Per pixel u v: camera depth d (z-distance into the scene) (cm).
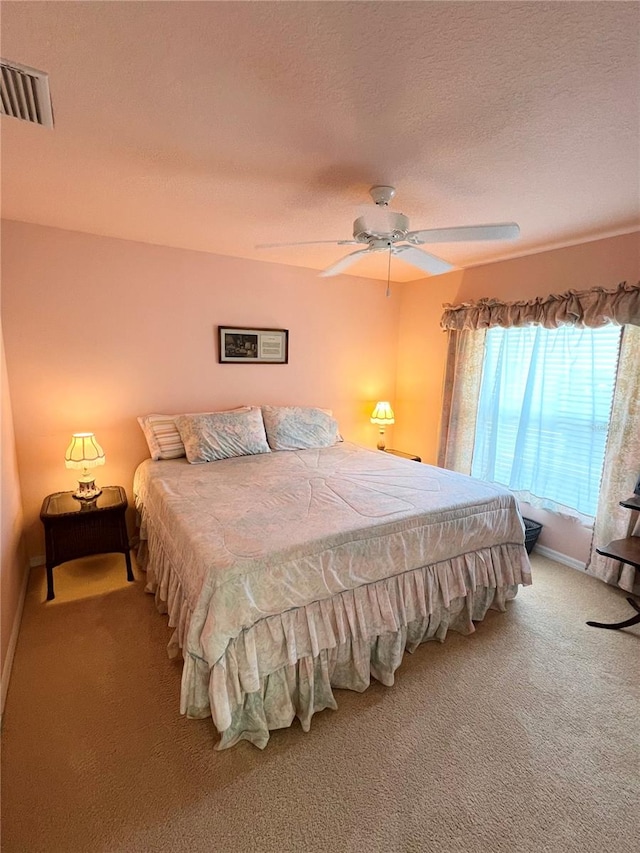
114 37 109
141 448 327
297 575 169
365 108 140
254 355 368
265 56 116
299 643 168
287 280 376
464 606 228
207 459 308
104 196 219
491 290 348
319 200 222
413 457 421
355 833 130
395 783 146
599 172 184
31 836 127
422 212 236
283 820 133
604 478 280
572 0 96
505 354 340
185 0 98
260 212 241
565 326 299
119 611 243
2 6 100
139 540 308
